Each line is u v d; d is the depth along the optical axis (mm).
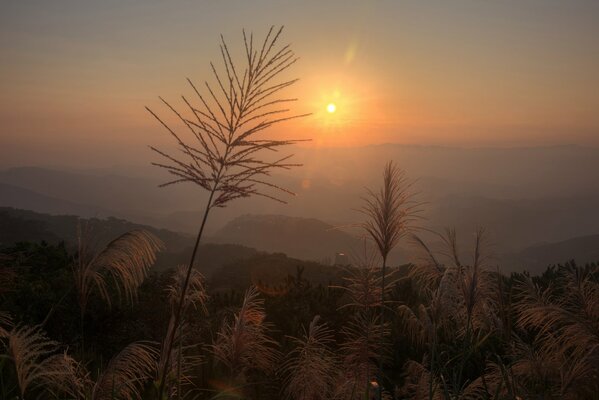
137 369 3129
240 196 2236
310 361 3879
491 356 3658
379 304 3717
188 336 5156
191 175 2232
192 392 4289
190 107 2271
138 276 2990
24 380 2762
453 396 3365
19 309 6879
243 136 2248
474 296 3340
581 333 3035
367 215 3176
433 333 3336
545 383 3203
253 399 4016
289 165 2262
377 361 4055
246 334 3723
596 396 2756
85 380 3156
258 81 2326
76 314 7211
